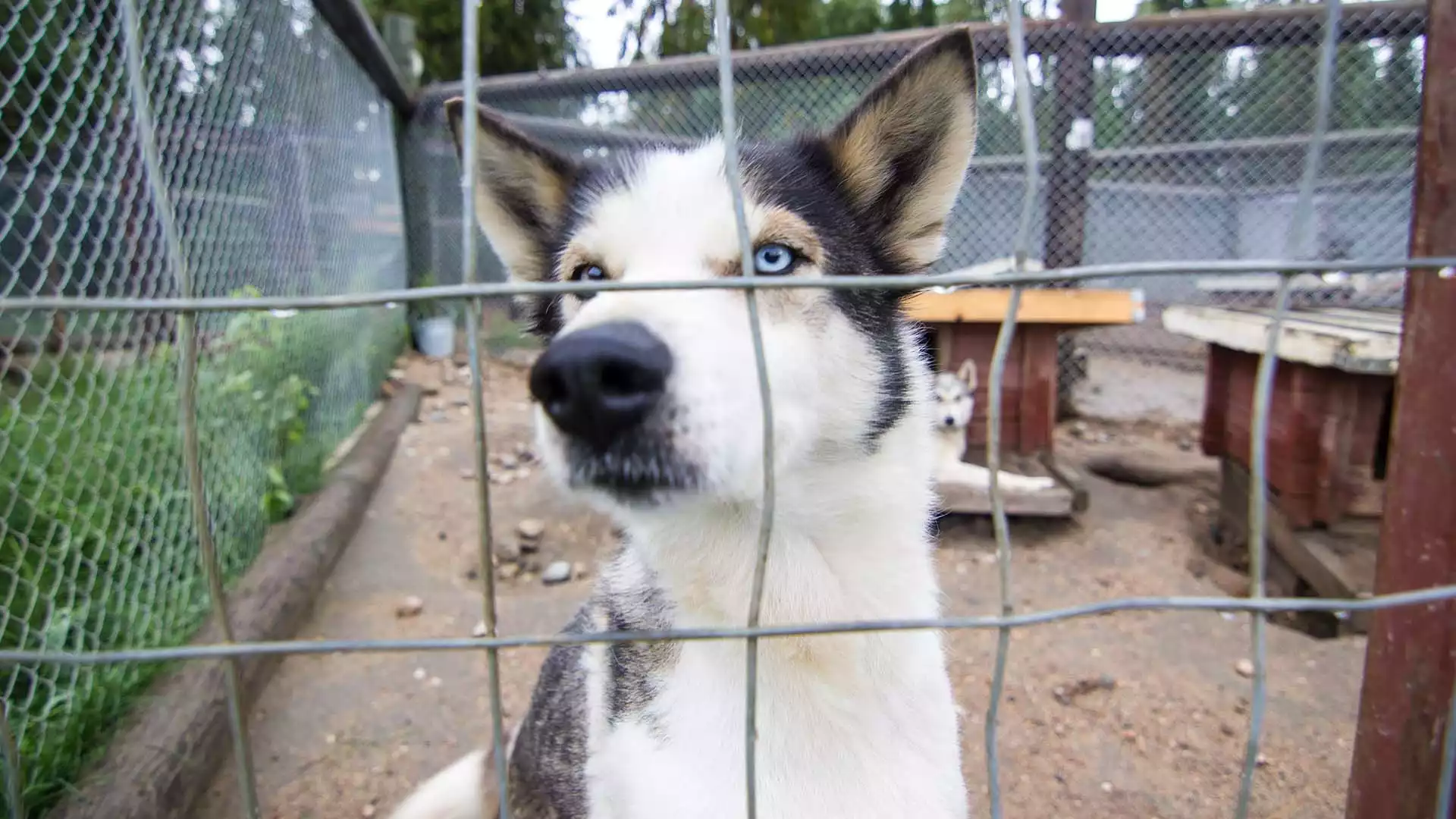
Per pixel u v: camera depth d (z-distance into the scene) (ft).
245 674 1.96
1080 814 1.69
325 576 2.62
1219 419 3.20
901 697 1.11
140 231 2.17
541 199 1.35
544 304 1.37
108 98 2.00
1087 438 4.46
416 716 2.02
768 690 1.06
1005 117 4.35
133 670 1.78
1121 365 6.01
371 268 4.96
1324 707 1.99
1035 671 2.16
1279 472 2.66
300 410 3.19
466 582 2.73
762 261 1.09
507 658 2.27
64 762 1.51
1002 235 4.51
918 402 1.22
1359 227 4.51
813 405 1.07
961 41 1.15
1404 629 1.12
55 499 1.93
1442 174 1.00
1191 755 1.85
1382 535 1.16
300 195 3.57
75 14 1.88
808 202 1.16
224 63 2.71
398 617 2.48
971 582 2.71
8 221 1.94
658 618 1.13
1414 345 1.07
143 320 2.33
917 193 1.24
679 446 0.82
